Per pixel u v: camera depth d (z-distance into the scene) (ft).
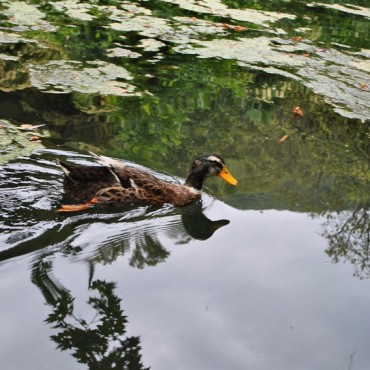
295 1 17.74
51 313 8.41
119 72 12.83
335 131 11.99
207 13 15.69
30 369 7.93
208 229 9.78
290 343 8.39
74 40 13.69
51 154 10.47
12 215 9.46
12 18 14.23
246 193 10.53
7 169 10.05
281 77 13.29
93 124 11.30
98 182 9.90
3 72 12.26
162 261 9.17
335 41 15.06
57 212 9.61
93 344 8.18
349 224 10.03
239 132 11.74
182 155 10.98
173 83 12.78
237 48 14.14
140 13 15.25
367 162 11.35
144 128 11.44
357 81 13.35
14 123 11.00
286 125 12.04
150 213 9.93
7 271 8.78
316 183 10.81
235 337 8.39
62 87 12.08
